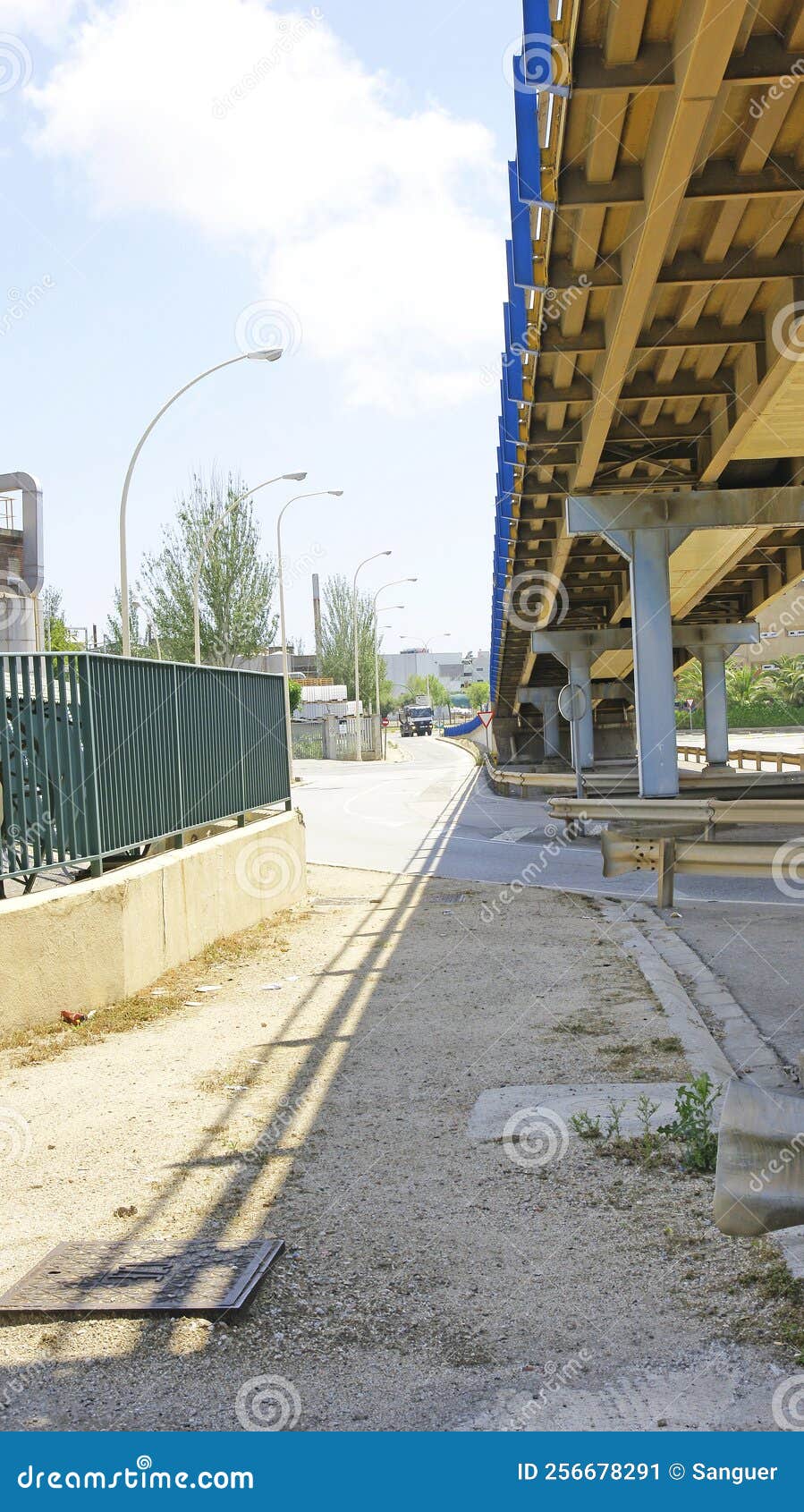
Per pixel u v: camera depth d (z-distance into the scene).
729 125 9.79
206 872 11.84
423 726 116.81
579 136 9.83
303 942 12.45
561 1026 8.06
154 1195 5.40
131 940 9.73
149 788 11.09
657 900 13.41
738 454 17.11
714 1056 7.14
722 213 10.91
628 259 11.36
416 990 9.62
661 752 17.83
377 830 25.52
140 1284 4.40
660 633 17.89
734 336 13.58
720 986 9.27
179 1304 4.19
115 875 9.88
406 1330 4.04
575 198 10.41
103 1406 3.65
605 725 51.91
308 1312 4.20
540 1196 5.13
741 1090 4.23
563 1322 4.03
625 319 12.09
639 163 10.35
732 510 17.80
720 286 12.49
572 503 17.97
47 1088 7.21
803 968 9.82
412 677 162.38
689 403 16.31
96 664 9.86
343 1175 5.54
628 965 10.10
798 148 10.21
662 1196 5.03
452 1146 5.83
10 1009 8.41
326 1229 4.92
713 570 26.61
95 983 9.23
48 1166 5.85
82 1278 4.48
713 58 8.09
